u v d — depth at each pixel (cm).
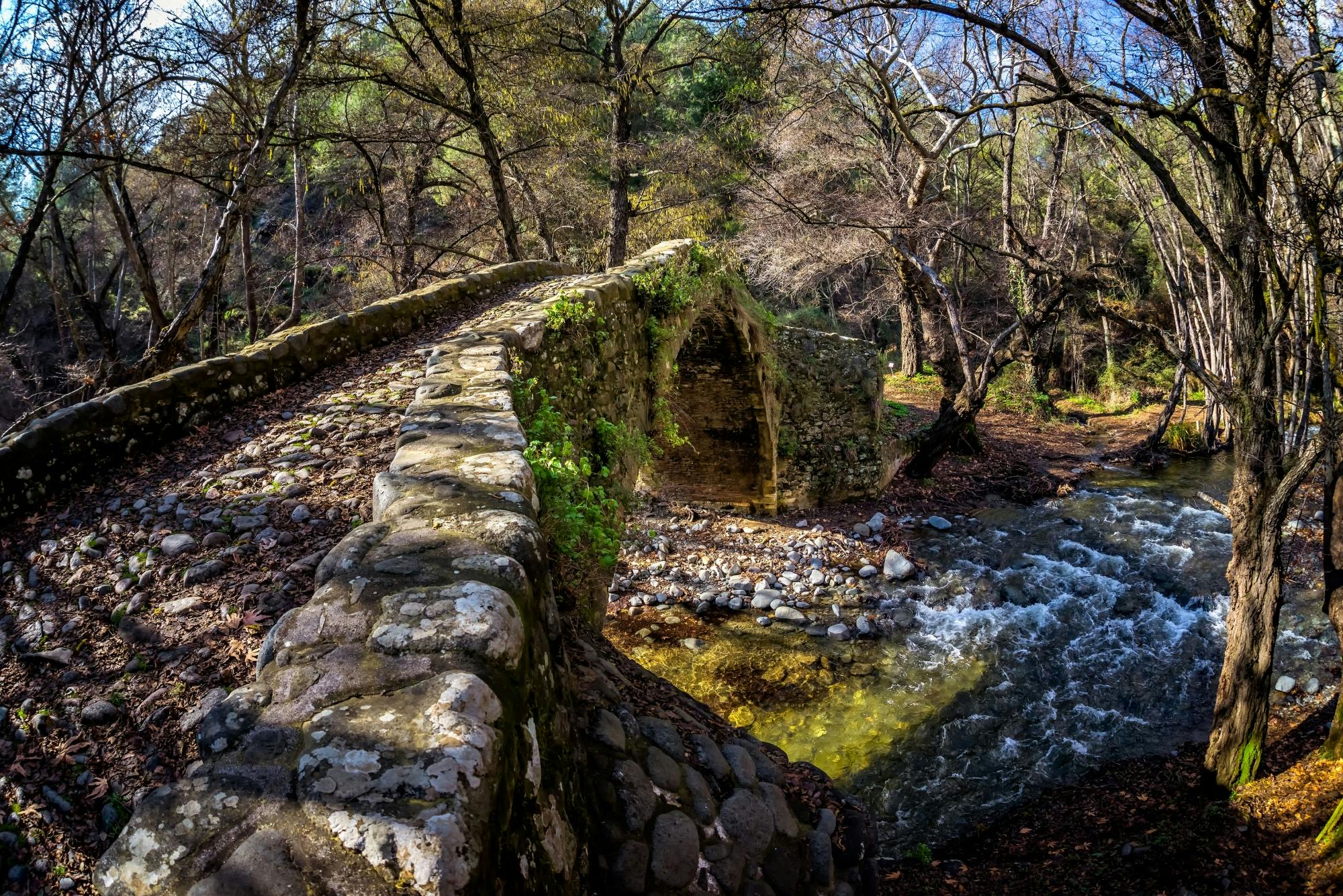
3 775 277
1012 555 1280
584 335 707
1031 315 1416
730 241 1934
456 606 242
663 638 1050
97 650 330
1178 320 1750
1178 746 793
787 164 1862
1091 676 946
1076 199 1888
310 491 447
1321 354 603
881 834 702
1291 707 816
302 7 893
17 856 256
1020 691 923
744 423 1412
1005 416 2161
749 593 1175
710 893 345
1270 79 568
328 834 172
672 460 1482
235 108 1058
